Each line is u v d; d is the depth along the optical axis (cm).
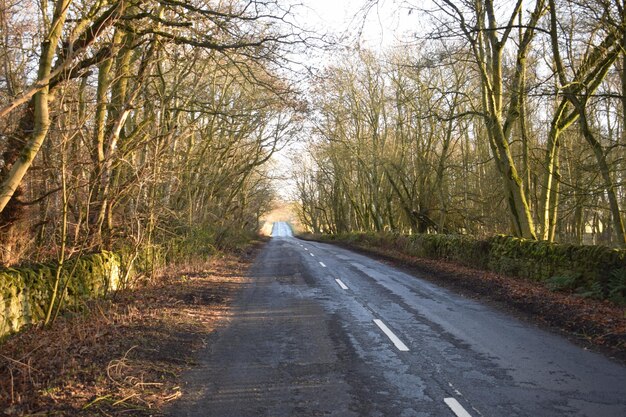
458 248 1959
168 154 1416
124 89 1405
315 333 870
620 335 778
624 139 1936
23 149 871
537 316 1003
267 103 2186
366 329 897
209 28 1298
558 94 1388
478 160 3284
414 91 2903
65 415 486
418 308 1114
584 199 1577
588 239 3981
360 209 5275
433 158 3331
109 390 557
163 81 1661
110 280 1173
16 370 604
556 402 527
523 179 1894
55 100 995
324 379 612
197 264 1917
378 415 496
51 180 1125
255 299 1271
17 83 1180
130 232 1297
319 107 3153
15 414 480
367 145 3769
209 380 611
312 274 1867
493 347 762
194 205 2336
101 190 1142
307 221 9138
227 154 2870
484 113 1872
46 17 1084
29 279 827
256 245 4453
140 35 1264
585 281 1170
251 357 716
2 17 1059
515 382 593
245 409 516
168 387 584
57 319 870
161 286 1380
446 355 718
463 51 2027
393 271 1953
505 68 2027
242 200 3844
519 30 1798
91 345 719
